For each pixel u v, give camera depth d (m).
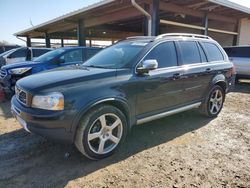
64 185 2.77
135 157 3.43
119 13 11.57
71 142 3.11
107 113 3.30
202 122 5.00
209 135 4.29
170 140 4.05
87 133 3.13
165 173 3.02
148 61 3.55
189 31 17.19
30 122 2.99
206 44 5.11
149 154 3.53
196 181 2.85
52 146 3.78
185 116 5.38
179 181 2.85
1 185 2.77
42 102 2.95
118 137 3.50
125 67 3.67
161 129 4.57
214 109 5.31
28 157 3.44
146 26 9.86
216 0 9.84
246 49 10.62
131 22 16.08
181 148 3.74
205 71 4.78
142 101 3.71
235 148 3.75
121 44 4.53
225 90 5.47
